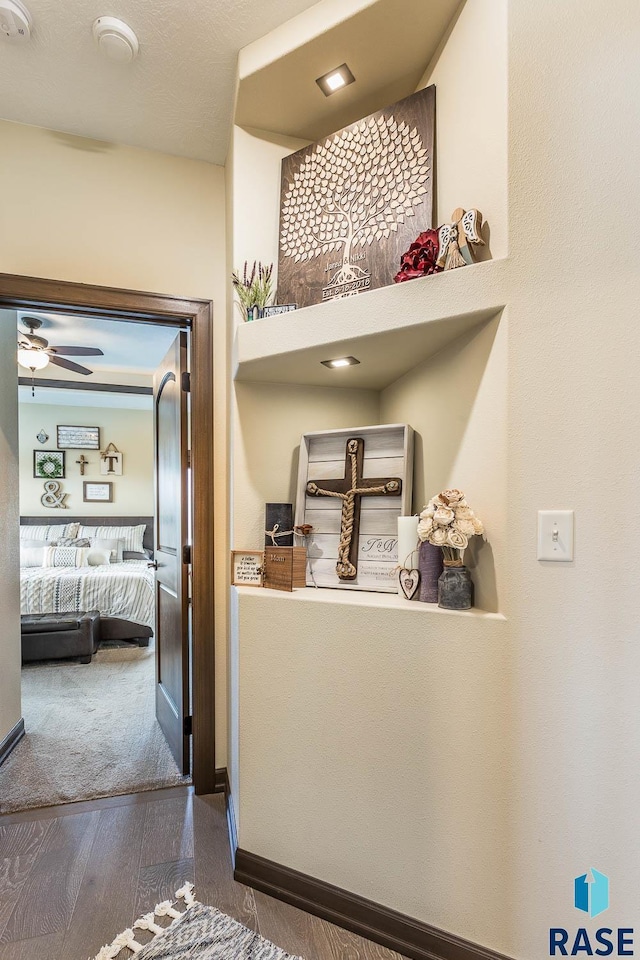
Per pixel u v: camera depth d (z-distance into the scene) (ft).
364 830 4.60
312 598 4.91
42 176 6.51
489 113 4.06
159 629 9.31
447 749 4.21
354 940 4.50
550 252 3.85
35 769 7.55
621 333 3.74
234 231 5.86
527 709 3.91
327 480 5.74
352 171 5.36
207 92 5.87
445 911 4.24
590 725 3.76
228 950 4.38
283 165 5.86
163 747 8.30
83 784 7.14
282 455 6.15
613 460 3.74
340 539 5.54
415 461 5.42
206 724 6.95
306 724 4.89
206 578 7.01
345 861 4.69
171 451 8.34
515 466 3.91
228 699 6.68
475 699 4.08
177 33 5.04
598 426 3.77
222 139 6.74
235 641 5.63
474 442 4.31
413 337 4.54
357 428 5.58
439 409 4.92
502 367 3.94
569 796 3.81
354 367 5.47
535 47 3.86
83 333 13.55
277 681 5.02
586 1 3.87
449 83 4.67
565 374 3.83
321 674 4.81
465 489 4.45
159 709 9.16
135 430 21.26
